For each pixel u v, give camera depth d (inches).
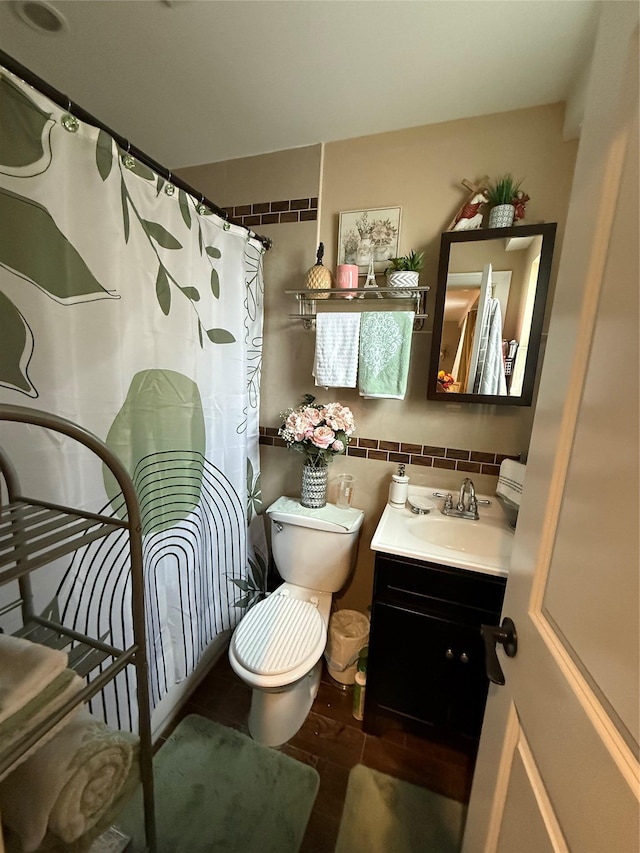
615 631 15.6
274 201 61.9
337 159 57.8
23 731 17.9
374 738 52.0
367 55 41.2
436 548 46.2
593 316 19.6
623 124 17.6
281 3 35.2
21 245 27.5
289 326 64.8
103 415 35.0
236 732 52.0
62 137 29.4
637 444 14.9
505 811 24.9
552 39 38.4
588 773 16.4
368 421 62.5
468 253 51.1
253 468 64.9
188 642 50.3
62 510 24.8
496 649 30.5
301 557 59.8
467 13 35.8
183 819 42.0
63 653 20.1
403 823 42.3
